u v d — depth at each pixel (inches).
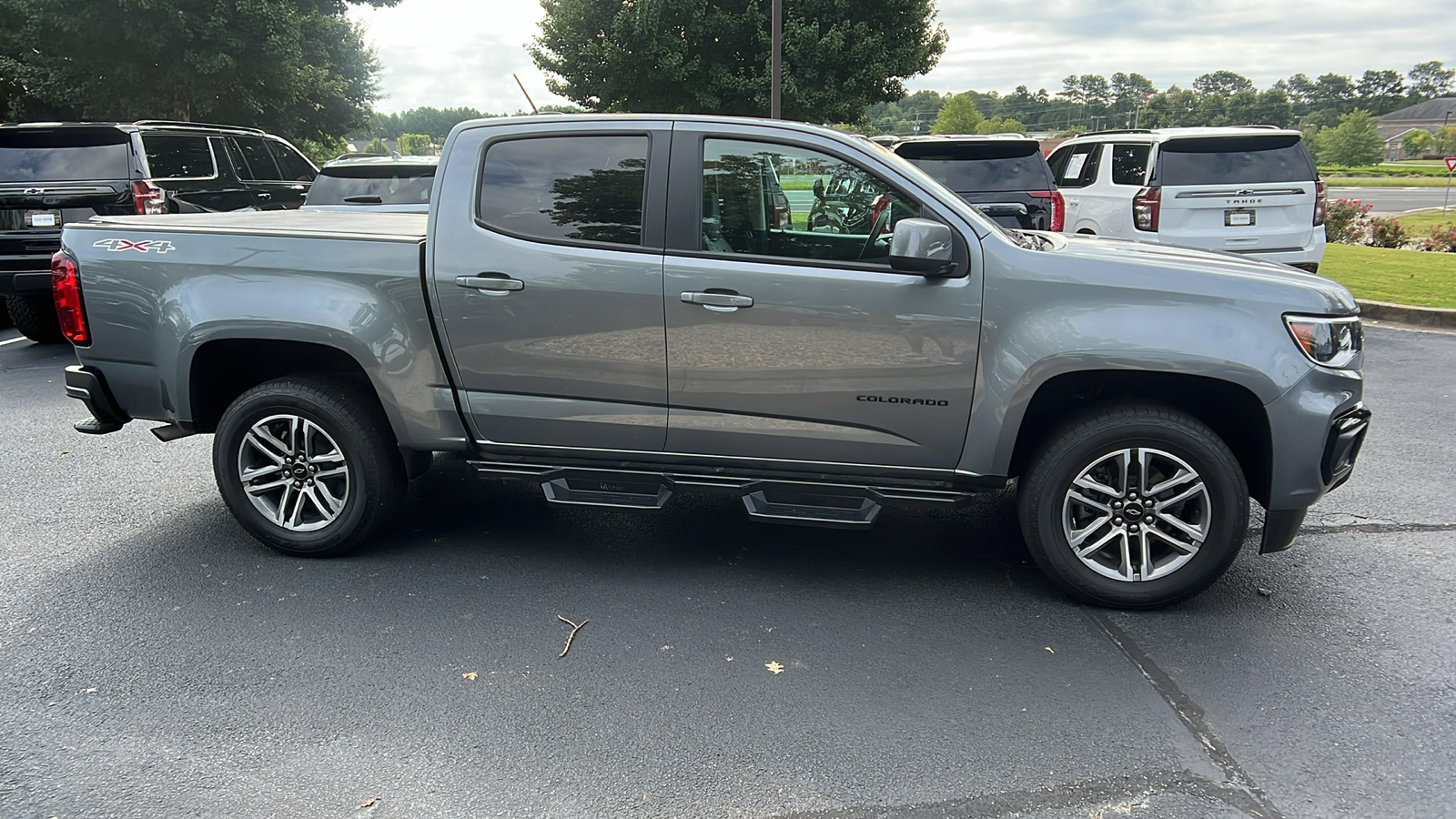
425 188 375.6
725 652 134.0
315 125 1000.2
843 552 170.1
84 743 112.2
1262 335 135.6
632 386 152.0
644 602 149.6
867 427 148.6
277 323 154.9
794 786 104.7
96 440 237.0
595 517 187.0
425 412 158.2
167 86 706.2
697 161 148.0
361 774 106.7
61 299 163.0
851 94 735.1
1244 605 149.0
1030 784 105.2
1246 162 368.8
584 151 151.0
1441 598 150.9
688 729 115.6
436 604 148.5
